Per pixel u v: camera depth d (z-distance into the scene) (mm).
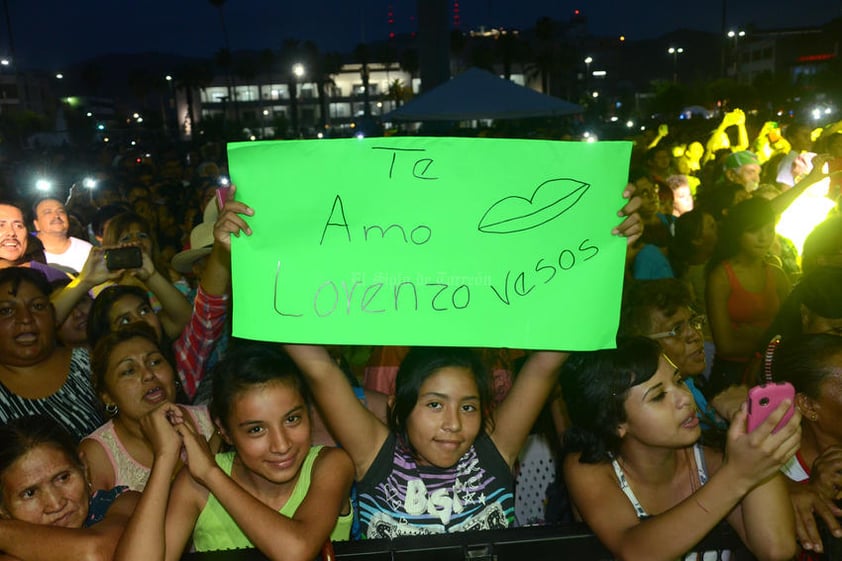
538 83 111500
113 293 3508
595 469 2133
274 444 2055
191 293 5031
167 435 1927
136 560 1798
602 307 1982
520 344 1976
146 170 17547
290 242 1972
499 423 2338
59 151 25094
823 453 2238
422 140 1955
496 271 1979
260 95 130125
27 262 5035
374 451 2289
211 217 4121
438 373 2199
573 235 1979
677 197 7625
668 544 1816
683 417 2070
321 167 1959
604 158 1963
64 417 3275
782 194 5184
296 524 1941
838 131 7789
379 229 1972
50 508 2119
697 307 4504
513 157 1963
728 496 1757
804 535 2102
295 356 2119
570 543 1978
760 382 2541
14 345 3197
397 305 1978
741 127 12312
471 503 2277
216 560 1912
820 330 3229
